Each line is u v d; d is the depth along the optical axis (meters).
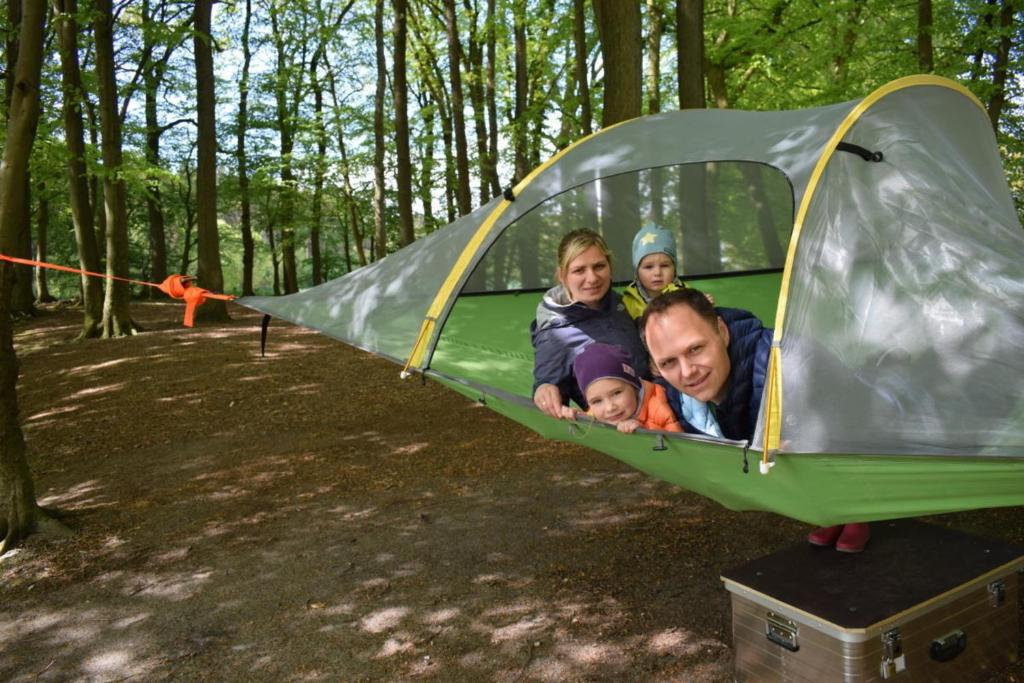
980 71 10.85
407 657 3.24
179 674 3.22
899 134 2.96
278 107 22.52
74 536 4.78
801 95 13.38
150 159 18.67
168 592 4.00
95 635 3.60
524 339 4.97
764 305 5.13
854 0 10.88
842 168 2.82
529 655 3.18
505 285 5.18
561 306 3.35
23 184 4.69
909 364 2.31
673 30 12.83
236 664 3.27
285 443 6.77
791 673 2.61
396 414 7.63
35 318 16.56
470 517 4.78
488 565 4.07
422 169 20.95
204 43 13.48
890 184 2.80
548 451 6.07
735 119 3.67
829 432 2.17
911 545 2.93
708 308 2.41
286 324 14.07
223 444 6.85
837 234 2.61
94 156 12.78
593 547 4.20
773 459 2.16
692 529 4.34
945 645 2.58
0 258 4.22
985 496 2.20
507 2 14.81
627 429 2.50
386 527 4.70
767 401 2.25
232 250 32.00
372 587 3.91
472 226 4.00
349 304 4.03
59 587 4.12
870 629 2.38
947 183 2.85
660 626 3.33
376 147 15.27
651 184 4.99
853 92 11.84
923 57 9.79
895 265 2.54
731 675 2.93
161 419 7.85
